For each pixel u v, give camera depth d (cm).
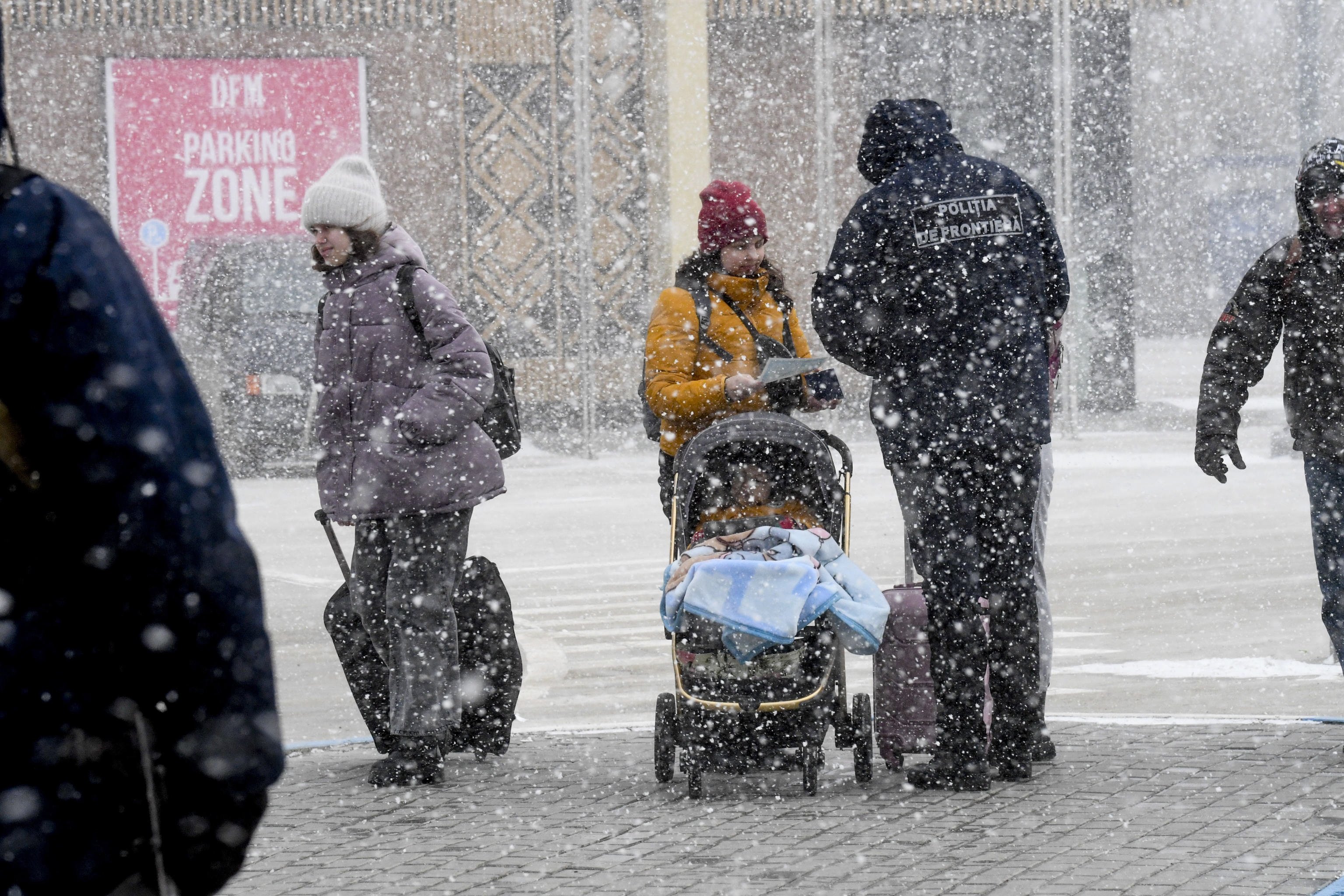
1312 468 1717
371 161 7312
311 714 2122
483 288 7381
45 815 500
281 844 1433
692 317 1705
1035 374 1589
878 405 1612
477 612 1764
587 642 2572
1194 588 2941
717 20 7444
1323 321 1698
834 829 1438
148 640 488
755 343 1706
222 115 7250
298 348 5641
